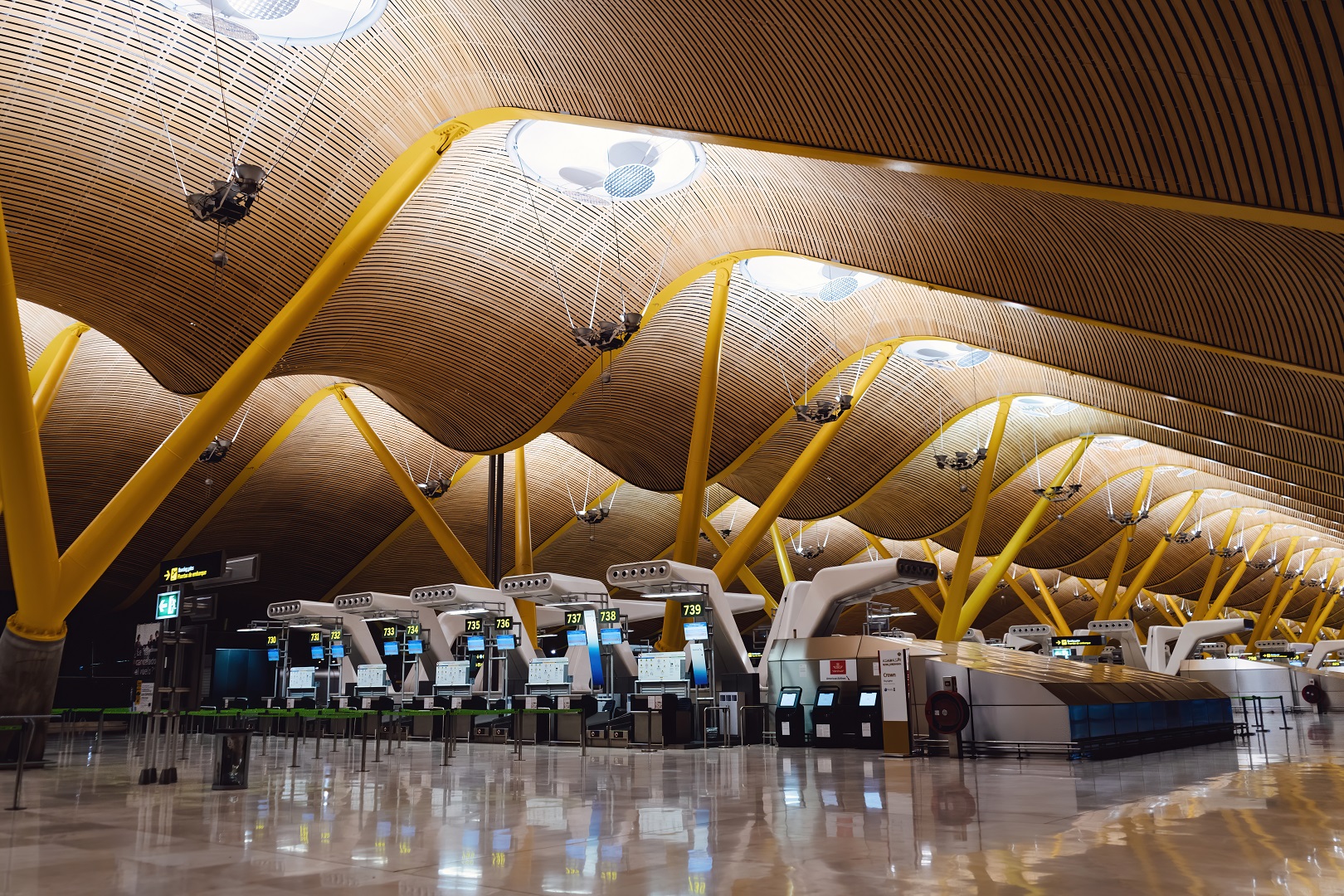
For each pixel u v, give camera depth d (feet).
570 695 69.05
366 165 56.03
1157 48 27.68
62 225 52.85
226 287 58.23
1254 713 109.81
